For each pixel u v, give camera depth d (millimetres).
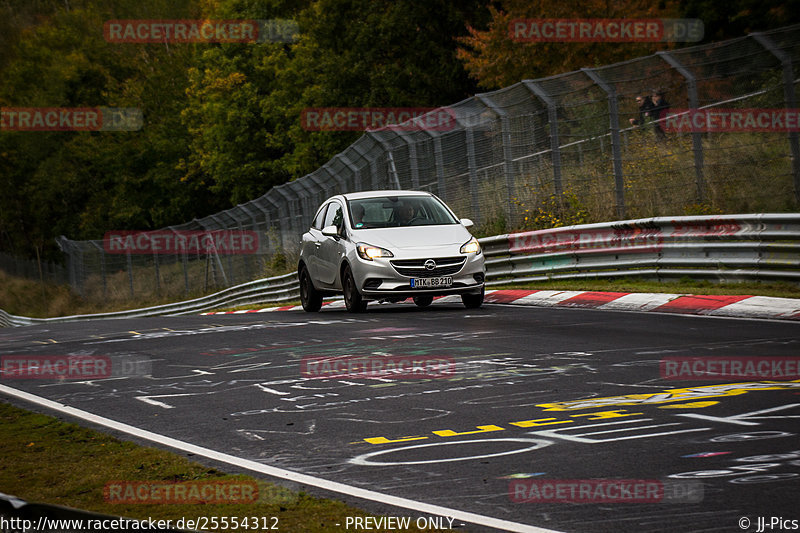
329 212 36781
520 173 45719
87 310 121812
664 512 9539
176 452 13383
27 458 13531
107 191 173875
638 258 36094
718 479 10625
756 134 37906
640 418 13992
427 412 15328
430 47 96062
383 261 31844
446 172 49062
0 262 173375
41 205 176750
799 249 29922
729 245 32375
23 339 33281
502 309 31953
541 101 44438
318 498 10547
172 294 105188
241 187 136250
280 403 16844
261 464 12406
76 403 18156
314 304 38000
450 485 10930
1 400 19078
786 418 13523
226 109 131875
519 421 14281
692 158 40094
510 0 68000
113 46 190250
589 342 22312
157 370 21938
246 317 37250
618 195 40219
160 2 187000
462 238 32812
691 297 29453
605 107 43094
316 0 111188
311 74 110750
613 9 66062
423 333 25719
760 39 35750
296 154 113125
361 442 13453
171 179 165000
